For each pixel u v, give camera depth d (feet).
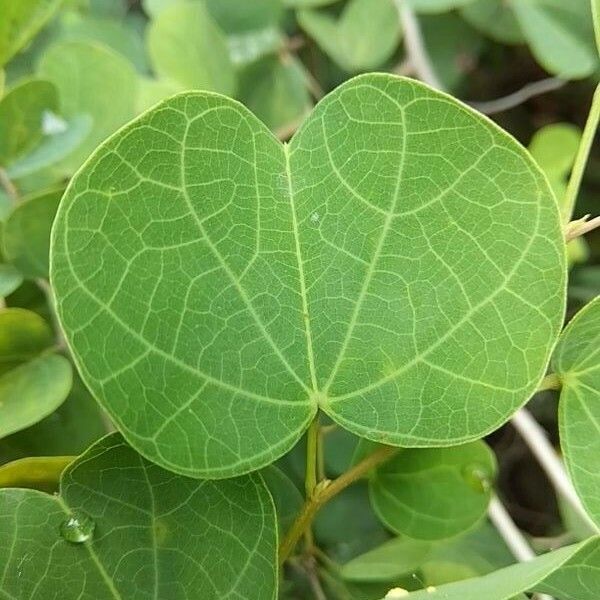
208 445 0.50
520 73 1.30
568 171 1.24
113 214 0.49
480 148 0.50
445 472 0.65
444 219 0.51
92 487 0.53
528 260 0.51
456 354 0.52
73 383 0.71
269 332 0.51
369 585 0.67
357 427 0.52
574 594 0.55
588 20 1.12
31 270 0.70
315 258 0.52
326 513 0.79
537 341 0.51
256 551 0.53
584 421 0.55
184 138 0.49
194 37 0.98
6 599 0.52
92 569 0.53
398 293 0.52
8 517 0.52
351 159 0.51
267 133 0.51
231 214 0.50
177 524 0.54
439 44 1.21
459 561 0.75
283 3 1.11
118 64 0.81
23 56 1.00
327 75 1.20
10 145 0.75
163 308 0.50
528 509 1.11
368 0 1.11
